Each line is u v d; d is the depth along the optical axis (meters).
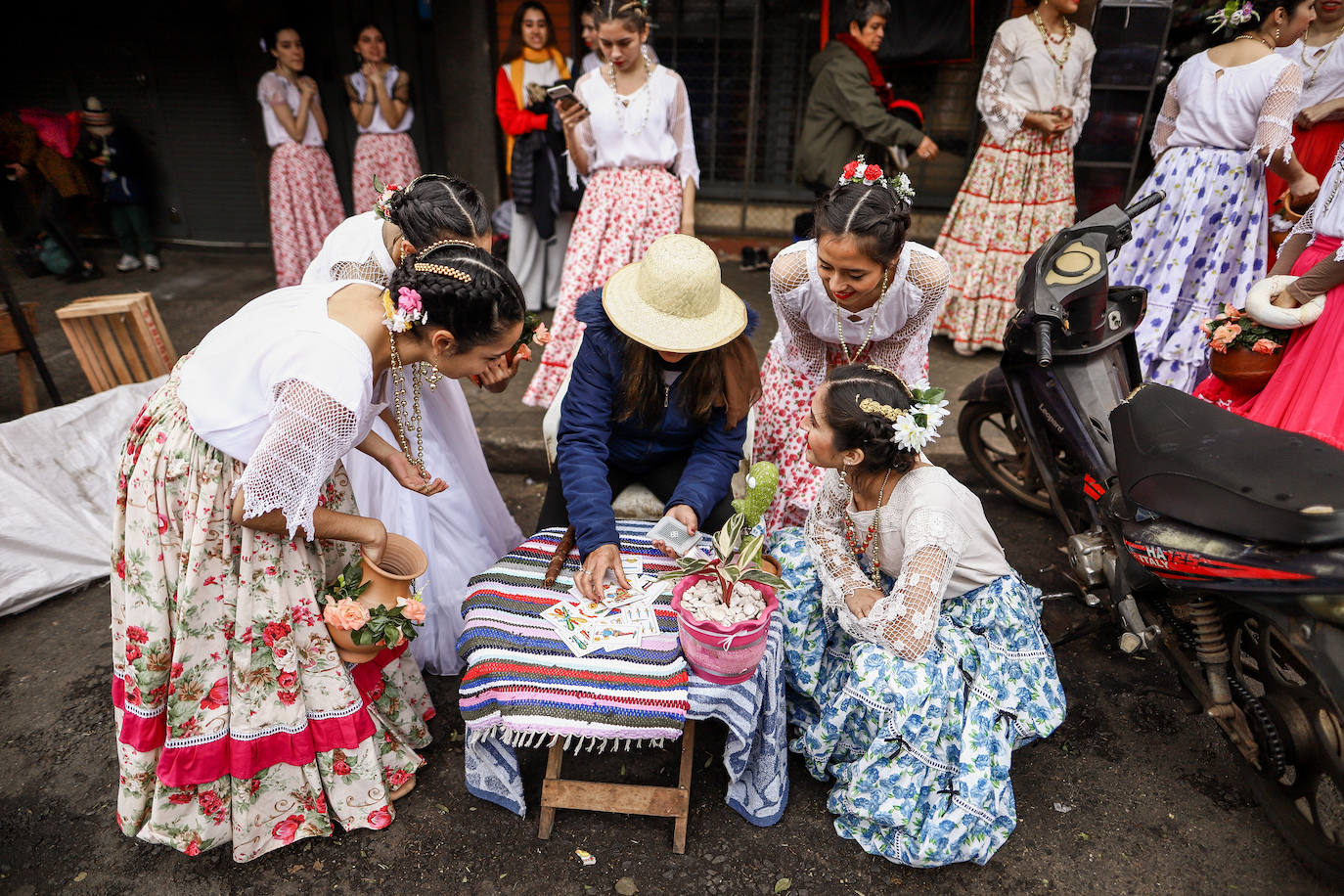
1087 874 2.25
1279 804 2.27
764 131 6.39
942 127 6.18
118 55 6.71
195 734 2.11
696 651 2.10
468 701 2.17
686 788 2.30
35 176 6.55
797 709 2.62
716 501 2.62
